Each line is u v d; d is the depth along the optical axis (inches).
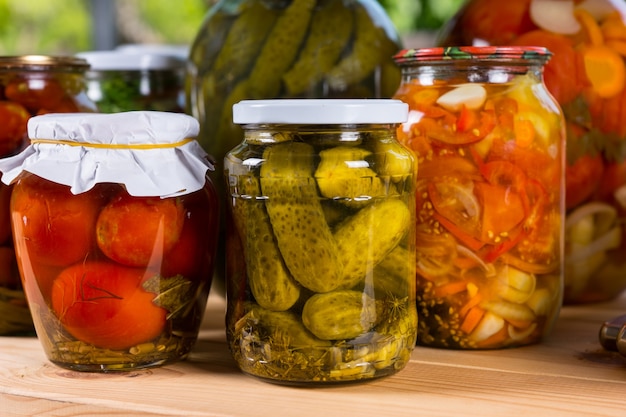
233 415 26.1
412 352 30.2
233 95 34.1
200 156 29.6
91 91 39.2
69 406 27.3
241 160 27.7
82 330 28.4
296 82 33.7
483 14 34.3
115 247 28.0
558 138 30.5
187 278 29.0
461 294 29.9
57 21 94.0
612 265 35.4
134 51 43.5
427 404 26.6
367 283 27.3
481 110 29.5
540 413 26.1
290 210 26.9
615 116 34.1
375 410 26.3
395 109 27.3
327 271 26.9
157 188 28.0
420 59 29.9
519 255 30.0
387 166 27.3
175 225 28.5
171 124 28.3
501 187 29.5
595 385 27.8
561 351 30.5
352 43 34.2
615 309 35.5
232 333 28.5
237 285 28.2
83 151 28.1
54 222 28.0
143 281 28.3
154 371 29.2
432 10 61.7
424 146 29.7
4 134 31.0
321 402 26.8
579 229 34.8
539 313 30.6
